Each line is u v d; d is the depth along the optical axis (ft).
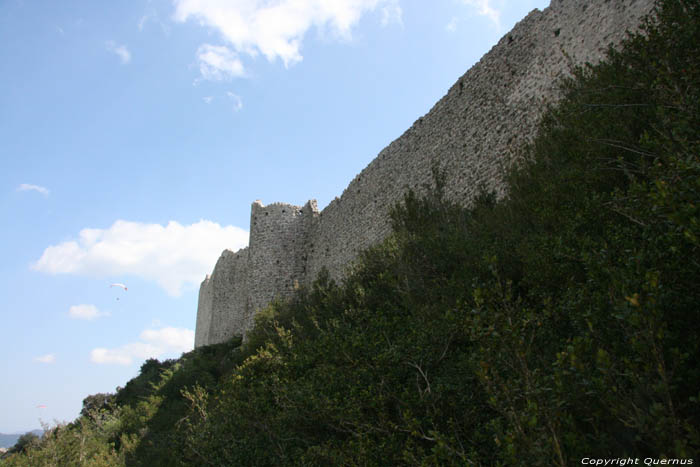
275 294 96.17
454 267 34.58
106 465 57.93
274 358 47.14
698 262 14.24
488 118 50.26
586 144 26.05
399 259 39.88
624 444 13.87
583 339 14.33
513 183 36.88
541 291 22.77
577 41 39.96
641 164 18.78
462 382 22.09
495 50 51.62
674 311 14.19
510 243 29.45
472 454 17.31
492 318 15.81
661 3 27.89
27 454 64.44
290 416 30.50
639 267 14.64
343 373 29.04
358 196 80.38
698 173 14.14
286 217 102.32
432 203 52.21
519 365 15.56
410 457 18.97
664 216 14.53
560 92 40.04
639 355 13.46
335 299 52.95
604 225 21.38
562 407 14.29
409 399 23.20
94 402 121.08
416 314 31.07
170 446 51.85
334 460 23.97
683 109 17.52
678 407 12.00
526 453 12.87
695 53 20.43
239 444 33.40
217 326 136.87
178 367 102.99
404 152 67.87
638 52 26.05
